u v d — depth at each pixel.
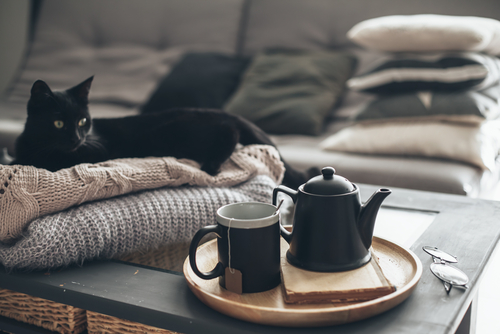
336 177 0.50
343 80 1.69
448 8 1.61
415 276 0.47
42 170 0.58
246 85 1.74
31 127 0.76
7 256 0.53
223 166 0.77
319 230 0.48
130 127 0.81
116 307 0.47
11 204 0.54
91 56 2.18
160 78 2.02
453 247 0.61
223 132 0.77
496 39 1.35
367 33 1.42
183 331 0.44
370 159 1.26
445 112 1.25
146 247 0.60
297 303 0.45
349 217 0.48
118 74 2.10
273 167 0.78
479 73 1.24
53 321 0.55
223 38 2.01
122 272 0.55
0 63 2.93
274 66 1.74
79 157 0.76
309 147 1.44
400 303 0.45
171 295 0.49
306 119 1.56
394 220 0.75
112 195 0.61
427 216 0.77
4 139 1.43
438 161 1.22
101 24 2.20
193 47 2.04
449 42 1.30
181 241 0.63
